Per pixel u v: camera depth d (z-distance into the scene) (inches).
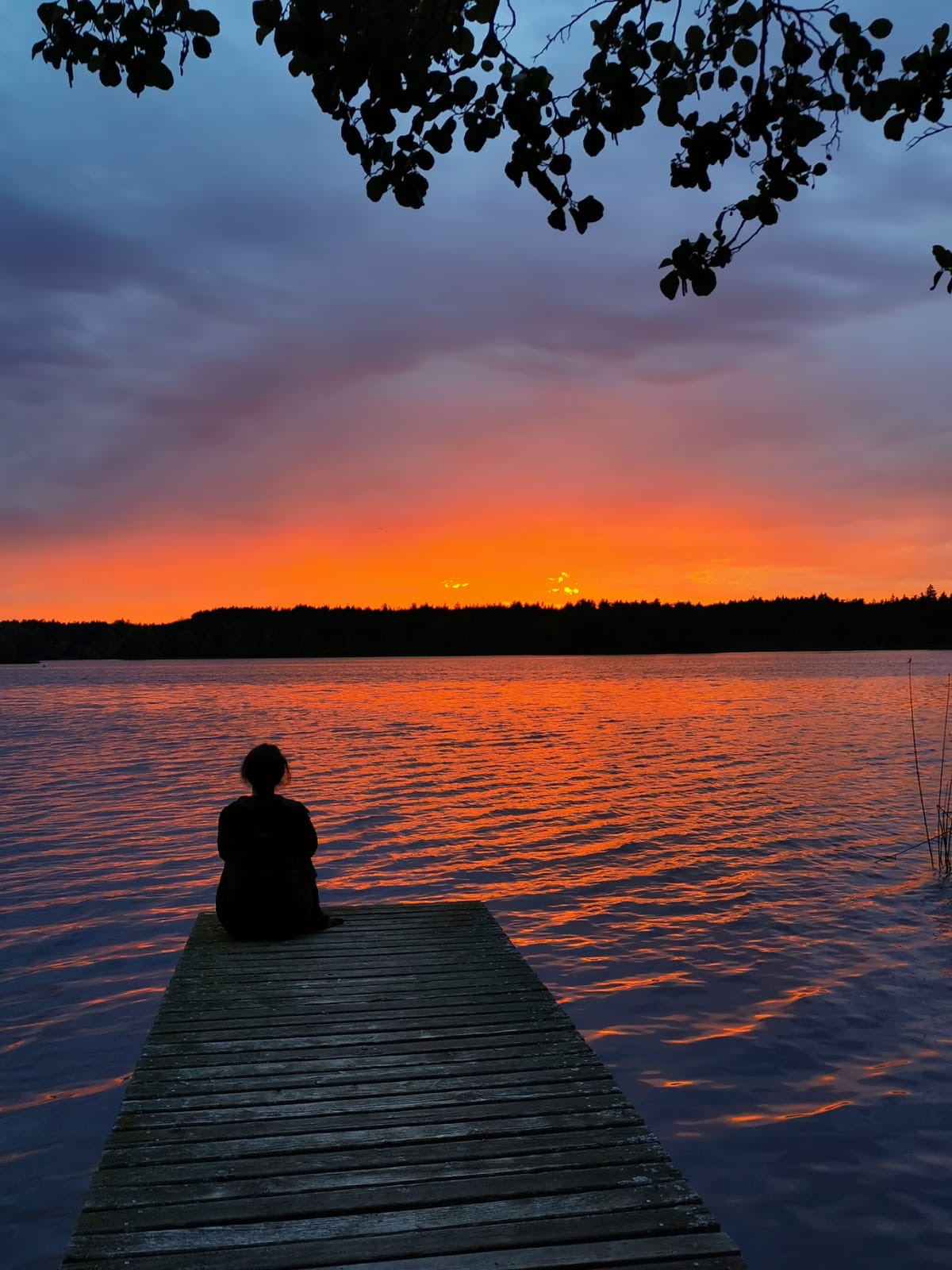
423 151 119.6
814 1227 161.9
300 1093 158.1
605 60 118.0
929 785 710.5
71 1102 207.9
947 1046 235.1
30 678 4200.3
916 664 4586.6
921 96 115.8
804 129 120.3
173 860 456.8
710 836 520.4
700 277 130.5
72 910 362.6
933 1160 182.7
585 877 424.2
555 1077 164.9
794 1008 261.4
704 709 1681.8
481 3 108.6
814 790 693.3
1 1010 259.8
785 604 7086.6
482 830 542.0
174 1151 137.6
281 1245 114.3
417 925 275.3
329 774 806.5
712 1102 207.0
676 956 310.2
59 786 732.0
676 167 123.1
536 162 120.0
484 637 7672.2
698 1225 118.7
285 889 258.5
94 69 114.7
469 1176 130.6
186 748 1057.5
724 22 118.8
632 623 7381.9
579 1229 117.7
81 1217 120.3
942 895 386.6
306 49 104.7
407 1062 171.8
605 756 942.4
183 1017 196.2
